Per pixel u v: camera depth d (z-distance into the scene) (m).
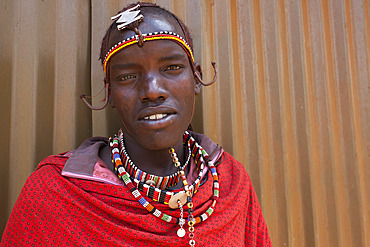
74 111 1.19
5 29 1.17
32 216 0.78
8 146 1.13
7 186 1.12
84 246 0.76
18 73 1.16
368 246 1.39
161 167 0.89
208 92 1.30
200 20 1.32
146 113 0.77
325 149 1.40
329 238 1.37
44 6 1.19
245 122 1.34
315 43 1.43
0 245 0.83
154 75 0.78
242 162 1.32
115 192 0.80
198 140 1.05
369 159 1.44
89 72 1.24
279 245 1.32
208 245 0.83
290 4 1.43
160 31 0.78
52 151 1.16
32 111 1.15
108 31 0.87
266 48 1.39
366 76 1.47
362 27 1.48
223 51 1.34
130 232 0.77
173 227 0.81
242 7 1.38
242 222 0.95
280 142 1.36
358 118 1.45
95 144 0.93
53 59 1.19
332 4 1.47
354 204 1.40
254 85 1.35
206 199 0.86
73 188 0.79
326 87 1.42
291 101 1.39
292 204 1.34
